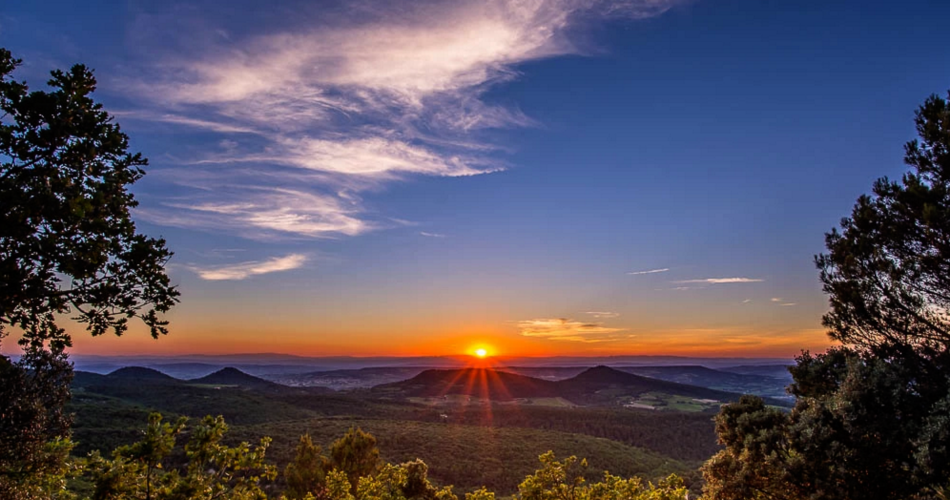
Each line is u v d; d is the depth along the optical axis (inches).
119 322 242.4
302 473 828.0
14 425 327.3
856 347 523.5
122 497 246.8
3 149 223.1
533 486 389.1
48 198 216.7
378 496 438.9
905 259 492.7
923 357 471.2
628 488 385.7
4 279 206.5
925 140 494.9
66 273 220.4
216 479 272.1
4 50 231.0
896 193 495.8
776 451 471.2
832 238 555.8
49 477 337.4
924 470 367.9
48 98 225.0
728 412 590.6
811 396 533.6
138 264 241.6
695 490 1620.3
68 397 371.2
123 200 243.6
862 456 417.4
